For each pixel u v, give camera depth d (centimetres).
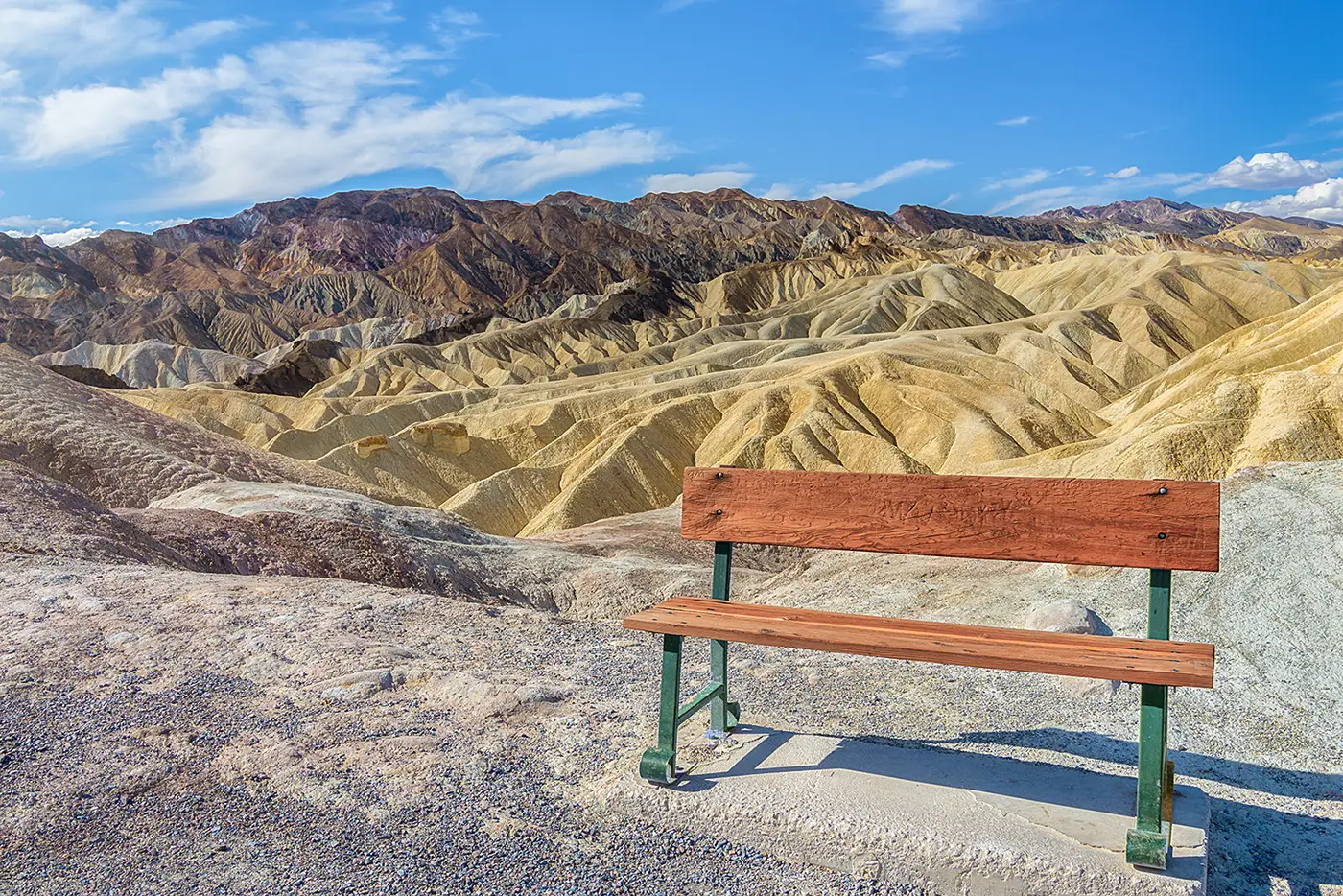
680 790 411
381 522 2138
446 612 739
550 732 490
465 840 382
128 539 1237
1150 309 17638
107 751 455
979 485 439
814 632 411
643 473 8356
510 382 19262
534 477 8338
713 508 493
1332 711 545
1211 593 743
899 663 655
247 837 381
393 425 11931
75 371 19250
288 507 2064
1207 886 360
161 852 369
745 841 388
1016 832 369
